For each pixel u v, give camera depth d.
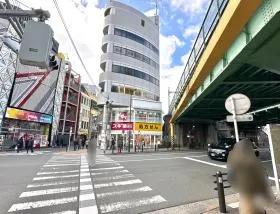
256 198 1.81
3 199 5.88
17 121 25.11
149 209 5.24
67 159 15.90
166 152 25.02
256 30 7.47
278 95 18.14
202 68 11.94
